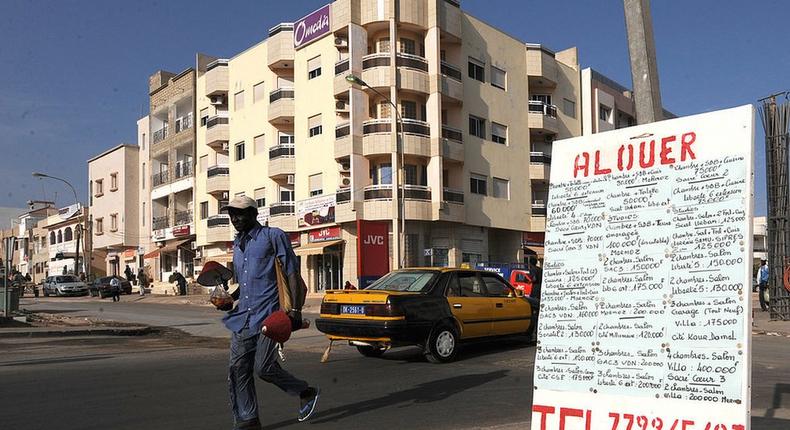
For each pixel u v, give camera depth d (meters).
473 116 37.38
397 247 32.97
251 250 5.68
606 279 4.16
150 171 55.03
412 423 6.22
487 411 6.73
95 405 7.05
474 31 37.84
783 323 17.06
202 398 7.44
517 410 6.77
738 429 3.53
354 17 34.38
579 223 4.34
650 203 4.05
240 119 42.94
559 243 4.41
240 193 42.78
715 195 3.81
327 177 35.91
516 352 11.52
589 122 45.94
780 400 7.24
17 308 20.00
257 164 41.34
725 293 3.69
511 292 11.88
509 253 40.16
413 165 34.53
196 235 47.50
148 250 55.75
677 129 4.02
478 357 10.94
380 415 6.57
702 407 3.68
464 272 11.12
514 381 8.52
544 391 4.30
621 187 4.20
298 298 5.67
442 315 10.20
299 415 6.20
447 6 35.72
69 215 67.88
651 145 4.11
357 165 33.78
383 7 34.09
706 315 3.74
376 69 33.59
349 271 34.66
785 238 17.80
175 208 51.06
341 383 8.41
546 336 4.36
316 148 36.69
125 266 59.69
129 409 6.85
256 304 5.63
